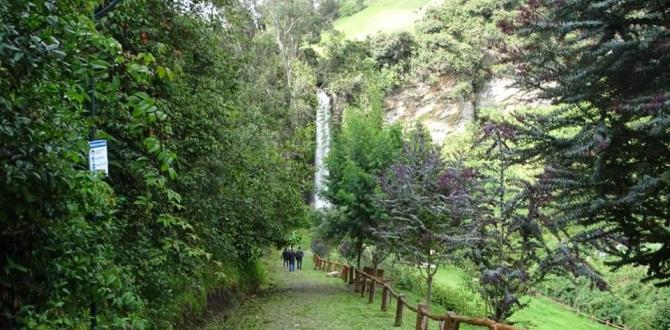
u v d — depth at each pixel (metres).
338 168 16.66
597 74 5.53
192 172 7.47
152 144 3.25
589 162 5.80
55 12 2.57
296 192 15.85
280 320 10.62
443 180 10.35
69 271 3.10
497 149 8.17
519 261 8.07
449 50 47.38
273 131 19.14
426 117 47.75
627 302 20.06
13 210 2.63
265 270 20.67
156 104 3.44
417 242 12.13
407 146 13.85
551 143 6.30
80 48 2.76
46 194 2.65
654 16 5.36
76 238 3.12
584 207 5.76
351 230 16.12
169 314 6.86
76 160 2.79
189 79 8.20
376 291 16.02
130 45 5.95
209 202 8.48
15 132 2.33
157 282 6.04
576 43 6.18
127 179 5.83
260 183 12.24
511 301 7.80
